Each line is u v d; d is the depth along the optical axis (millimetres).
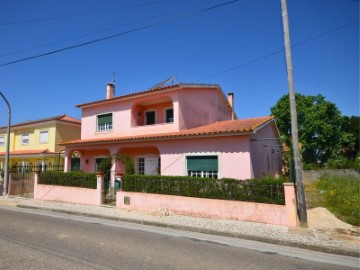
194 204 10953
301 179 9180
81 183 14633
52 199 15672
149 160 17500
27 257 5676
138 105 19062
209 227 8977
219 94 21422
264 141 15828
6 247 6410
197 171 14016
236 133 12758
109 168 15695
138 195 12422
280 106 34938
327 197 13164
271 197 9578
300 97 34188
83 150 20250
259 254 6512
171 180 11781
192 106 17641
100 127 20266
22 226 8984
